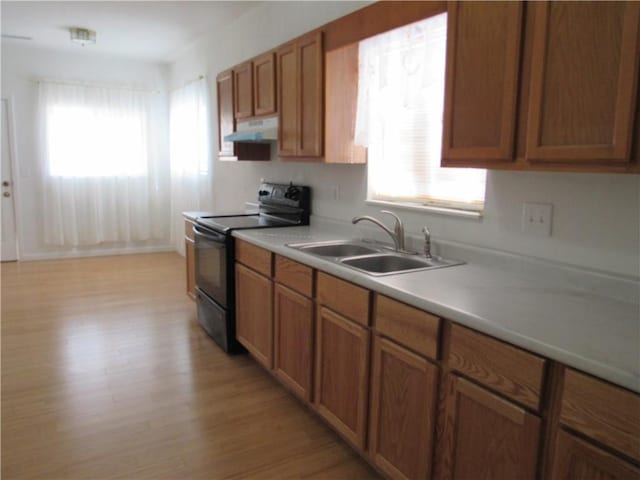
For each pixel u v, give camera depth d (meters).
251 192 4.30
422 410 1.58
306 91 2.71
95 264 5.65
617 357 1.09
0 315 3.80
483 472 1.38
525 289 1.66
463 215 2.12
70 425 2.25
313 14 3.11
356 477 1.94
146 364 2.95
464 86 1.67
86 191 5.90
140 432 2.21
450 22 1.70
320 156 2.62
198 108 5.23
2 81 5.37
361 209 2.81
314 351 2.23
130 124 6.05
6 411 2.37
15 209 5.68
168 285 4.77
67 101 5.64
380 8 2.16
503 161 1.57
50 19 4.23
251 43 4.00
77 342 3.28
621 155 1.23
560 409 1.17
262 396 2.58
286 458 2.05
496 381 1.32
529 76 1.46
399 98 2.44
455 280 1.77
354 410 1.95
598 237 1.62
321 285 2.11
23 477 1.89
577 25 1.31
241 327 2.98
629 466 1.02
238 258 2.95
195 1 3.70
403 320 1.64
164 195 6.48
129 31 4.63
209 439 2.17
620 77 1.21
